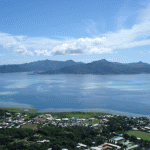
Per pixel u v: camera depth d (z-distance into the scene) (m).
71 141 124.44
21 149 112.62
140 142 126.56
